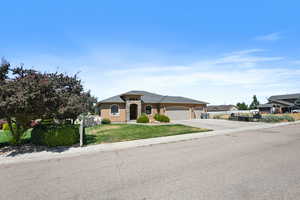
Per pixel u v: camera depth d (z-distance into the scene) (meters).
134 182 4.80
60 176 5.40
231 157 7.04
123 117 26.25
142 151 8.55
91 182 4.88
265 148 8.56
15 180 5.15
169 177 5.09
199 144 9.92
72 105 9.01
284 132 14.34
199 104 32.06
